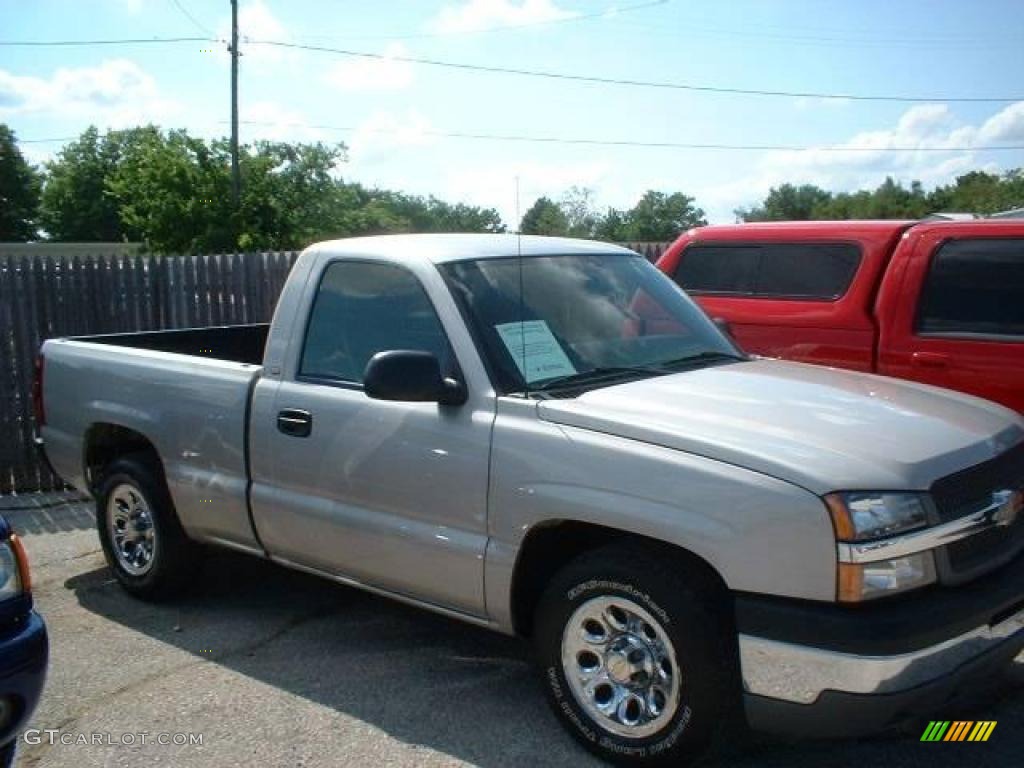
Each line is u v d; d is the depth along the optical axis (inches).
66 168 2994.6
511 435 155.8
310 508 185.3
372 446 173.9
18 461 349.7
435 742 157.3
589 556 148.9
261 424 193.6
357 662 189.6
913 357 242.8
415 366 158.7
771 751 149.8
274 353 196.5
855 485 129.3
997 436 152.8
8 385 348.2
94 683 183.8
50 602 229.5
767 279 275.9
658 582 139.4
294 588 232.8
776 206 2861.7
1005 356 228.7
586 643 150.6
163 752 157.0
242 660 192.2
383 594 181.5
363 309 184.7
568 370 167.8
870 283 253.6
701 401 154.5
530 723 162.7
